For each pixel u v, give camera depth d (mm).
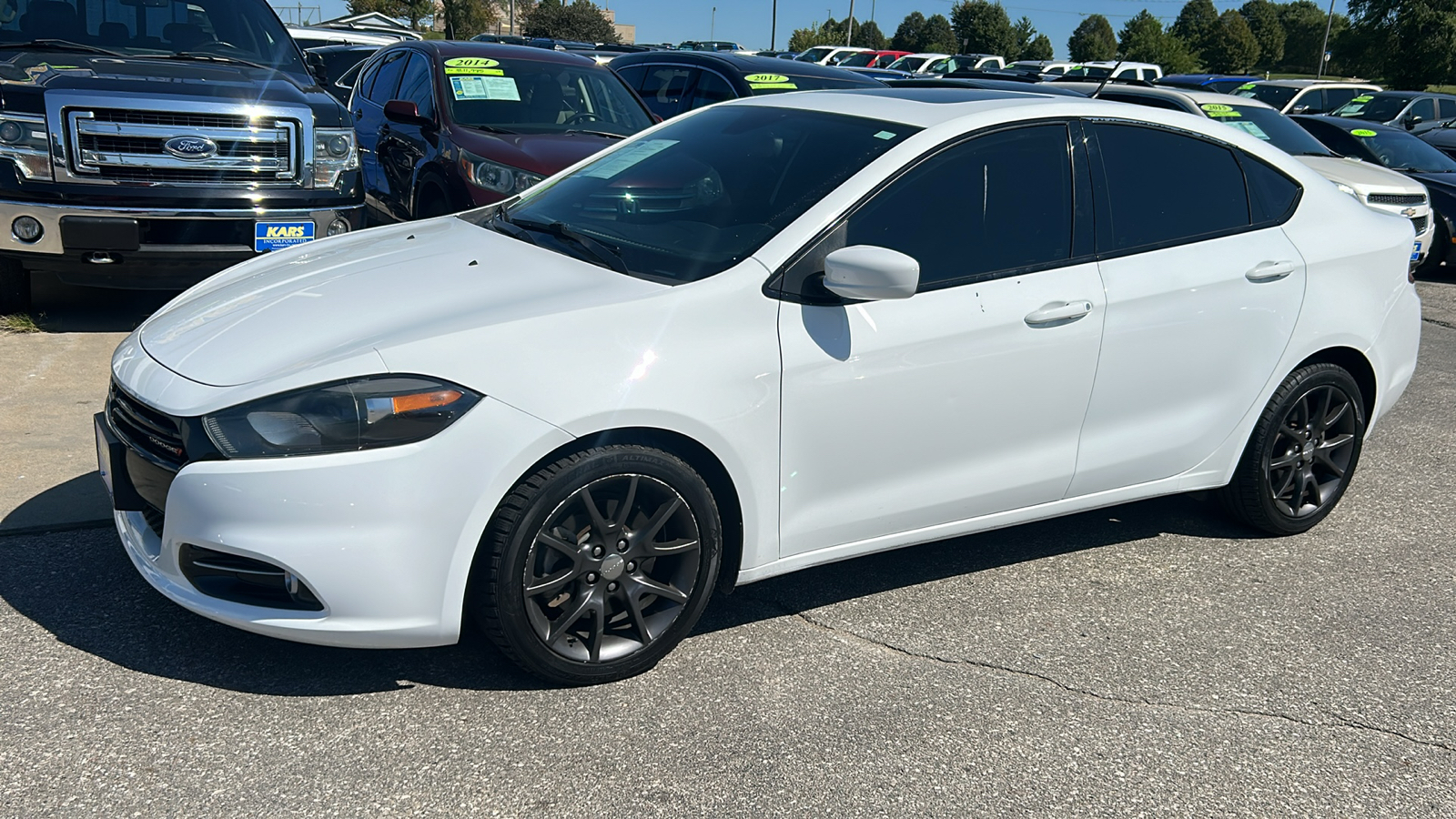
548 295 3000
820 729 2920
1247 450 4168
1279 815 2701
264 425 2670
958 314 3318
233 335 2986
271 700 2885
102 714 2770
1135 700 3162
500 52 7848
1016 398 3488
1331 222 4188
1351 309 4168
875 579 3832
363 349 2754
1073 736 2965
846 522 3338
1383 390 4426
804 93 4152
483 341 2781
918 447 3363
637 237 3387
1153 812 2684
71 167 5523
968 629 3512
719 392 2967
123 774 2561
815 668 3221
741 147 3721
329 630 2734
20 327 5906
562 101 7609
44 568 3449
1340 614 3764
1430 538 4465
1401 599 3904
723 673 3160
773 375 3049
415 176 7285
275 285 3332
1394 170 10750
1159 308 3701
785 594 3676
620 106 7852
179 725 2752
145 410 2885
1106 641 3492
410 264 3381
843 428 3205
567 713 2912
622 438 2914
